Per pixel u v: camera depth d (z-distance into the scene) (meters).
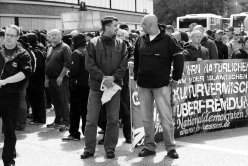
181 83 7.25
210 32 12.27
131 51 7.50
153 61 5.95
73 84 7.15
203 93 7.57
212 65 7.62
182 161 5.96
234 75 7.89
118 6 41.09
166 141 6.17
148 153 6.25
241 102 8.04
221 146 6.73
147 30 5.93
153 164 5.84
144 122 6.22
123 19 42.28
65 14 20.25
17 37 5.43
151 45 5.95
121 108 6.98
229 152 6.38
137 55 6.23
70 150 6.71
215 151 6.43
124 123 7.04
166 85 6.04
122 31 7.57
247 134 7.55
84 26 19.84
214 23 35.59
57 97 8.30
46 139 7.52
